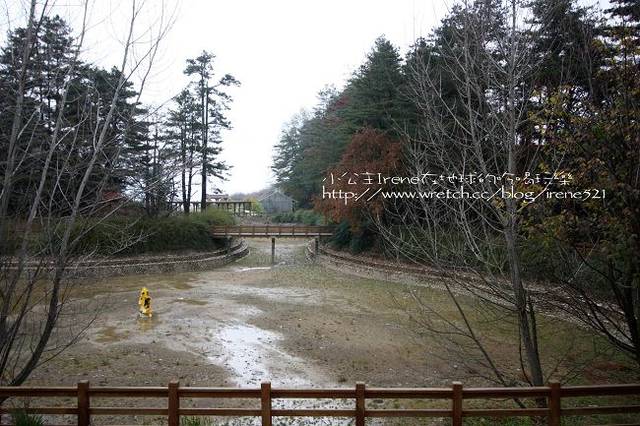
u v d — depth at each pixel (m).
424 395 6.26
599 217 6.64
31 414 6.70
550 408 6.28
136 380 11.35
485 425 8.41
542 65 9.78
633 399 10.27
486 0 9.10
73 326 16.36
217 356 13.41
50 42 8.27
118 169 9.58
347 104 35.78
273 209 69.69
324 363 12.87
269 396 6.17
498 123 8.90
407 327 16.84
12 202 8.95
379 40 34.09
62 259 7.86
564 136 7.29
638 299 6.94
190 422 7.06
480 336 15.47
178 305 20.67
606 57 7.33
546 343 14.55
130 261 30.80
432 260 10.34
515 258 8.47
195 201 49.00
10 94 8.24
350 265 31.47
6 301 7.37
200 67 39.28
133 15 8.42
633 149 6.33
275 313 19.22
